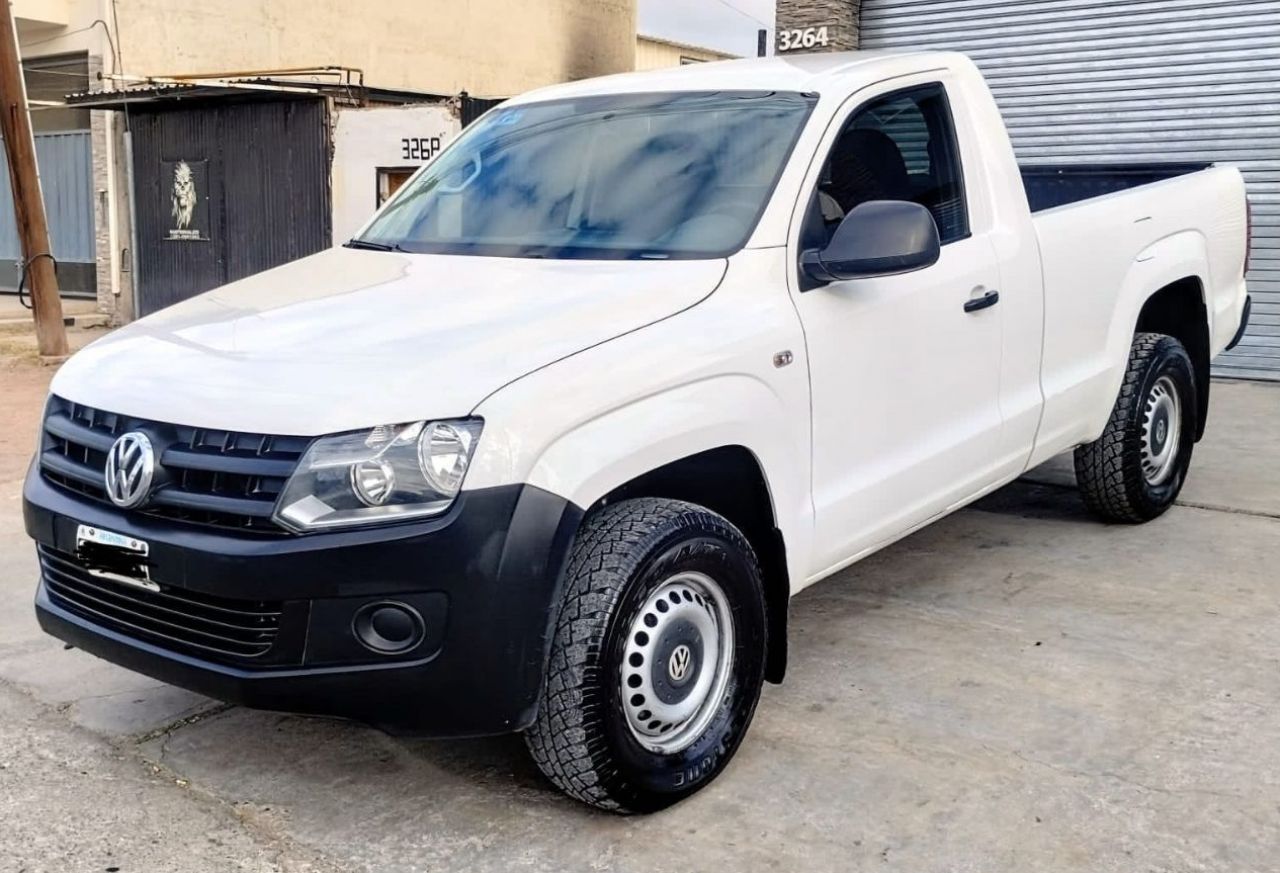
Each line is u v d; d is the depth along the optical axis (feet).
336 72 48.19
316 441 9.25
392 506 9.24
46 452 11.13
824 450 12.06
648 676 10.28
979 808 10.61
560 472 9.53
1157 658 13.67
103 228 54.08
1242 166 31.55
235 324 11.27
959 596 15.81
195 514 9.71
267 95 46.16
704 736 10.86
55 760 11.91
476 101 43.73
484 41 70.08
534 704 9.62
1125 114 33.35
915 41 36.86
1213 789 10.83
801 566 12.00
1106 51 33.35
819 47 37.27
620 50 81.25
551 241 12.77
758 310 11.37
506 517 9.29
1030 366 15.15
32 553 18.62
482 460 9.24
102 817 10.80
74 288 58.29
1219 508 19.51
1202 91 31.96
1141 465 17.80
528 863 9.98
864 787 11.01
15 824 10.68
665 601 10.41
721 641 11.02
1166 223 17.89
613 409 9.95
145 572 9.91
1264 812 10.44
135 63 52.70
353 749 12.10
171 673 10.04
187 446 9.78
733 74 14.24
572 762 9.93
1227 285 19.54
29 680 13.85
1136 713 12.33
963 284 13.83
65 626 10.93
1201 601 15.40
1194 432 18.98
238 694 9.62
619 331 10.41
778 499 11.49
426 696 9.44
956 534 18.52
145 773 11.64
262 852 10.22
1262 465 22.21
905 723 12.24
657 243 12.17
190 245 51.39
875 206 11.68
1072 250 15.87
